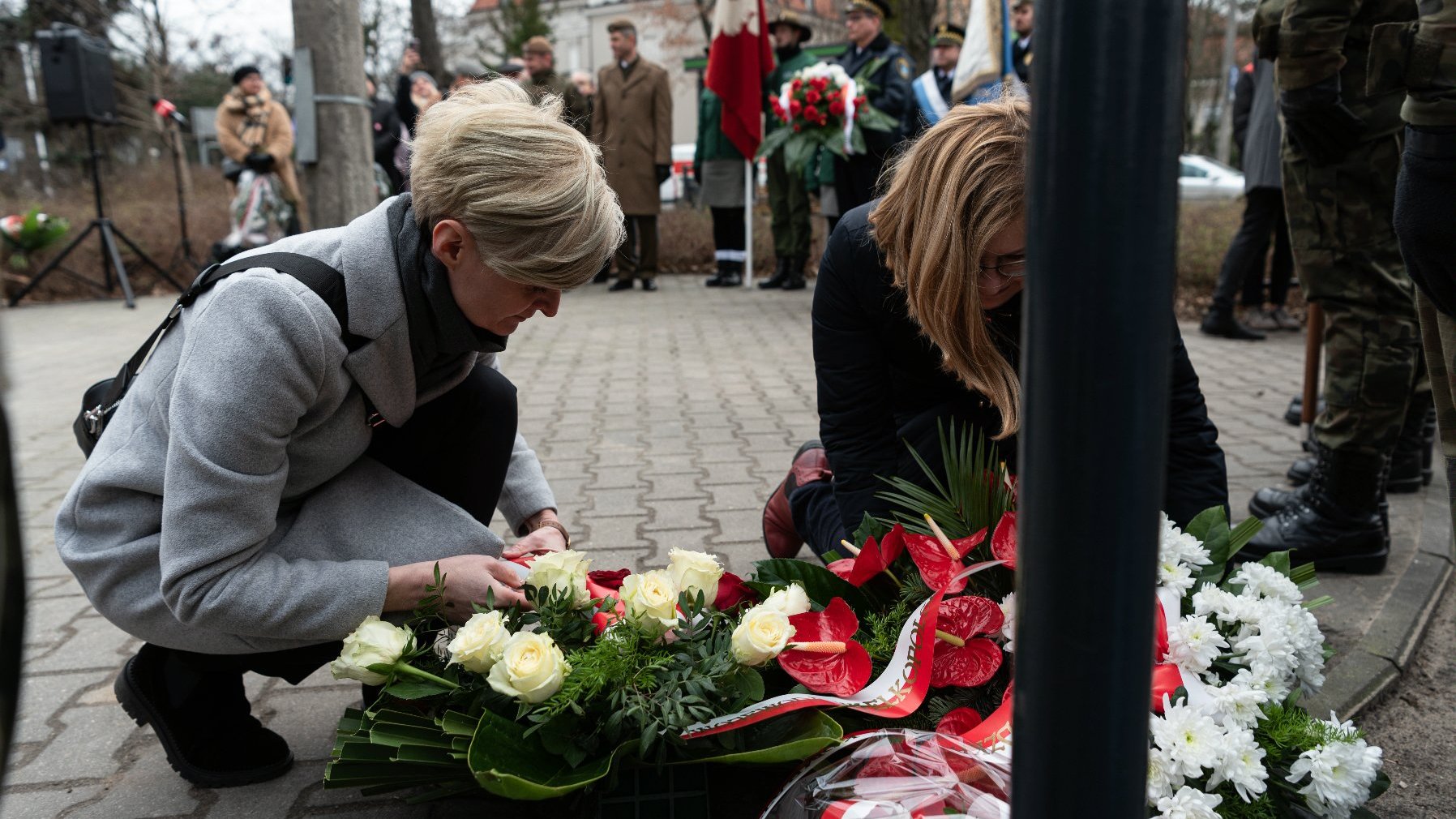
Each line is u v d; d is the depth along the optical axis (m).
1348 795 1.35
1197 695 1.41
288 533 1.64
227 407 1.44
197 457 1.44
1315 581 1.68
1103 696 0.68
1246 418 4.23
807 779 1.40
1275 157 5.57
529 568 1.66
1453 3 1.50
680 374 5.21
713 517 3.03
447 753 1.42
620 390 4.84
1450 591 2.58
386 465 1.87
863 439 2.05
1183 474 1.90
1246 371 5.18
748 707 1.44
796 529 2.42
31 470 3.71
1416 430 3.22
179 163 9.57
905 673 1.51
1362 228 2.41
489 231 1.41
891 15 7.50
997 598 1.67
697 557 1.64
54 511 3.25
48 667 2.20
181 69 18.67
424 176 1.46
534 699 1.38
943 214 1.56
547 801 1.65
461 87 1.54
